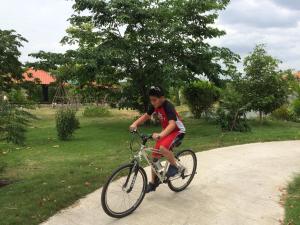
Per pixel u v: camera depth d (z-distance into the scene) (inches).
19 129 298.8
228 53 631.8
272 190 273.7
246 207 241.3
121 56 608.4
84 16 639.8
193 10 616.7
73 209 234.1
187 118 811.4
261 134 523.5
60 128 530.9
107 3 616.7
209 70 621.9
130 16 615.2
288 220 219.9
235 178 300.4
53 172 324.2
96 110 908.0
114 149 453.4
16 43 667.4
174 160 247.4
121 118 855.7
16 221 211.8
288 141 470.0
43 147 477.4
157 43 632.4
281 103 690.8
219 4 617.0
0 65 653.9
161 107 236.2
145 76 650.2
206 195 260.4
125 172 224.2
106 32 649.0
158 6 639.8
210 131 592.1
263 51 679.7
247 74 679.1
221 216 227.1
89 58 580.1
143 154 232.5
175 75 573.6
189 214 229.0
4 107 299.6
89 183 281.3
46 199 244.5
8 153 439.8
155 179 245.6
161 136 225.6
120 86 714.8
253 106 666.2
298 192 269.3
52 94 1380.4
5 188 281.6
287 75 692.1
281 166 340.5
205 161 354.3
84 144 494.9
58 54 604.1
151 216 224.8
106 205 214.1
